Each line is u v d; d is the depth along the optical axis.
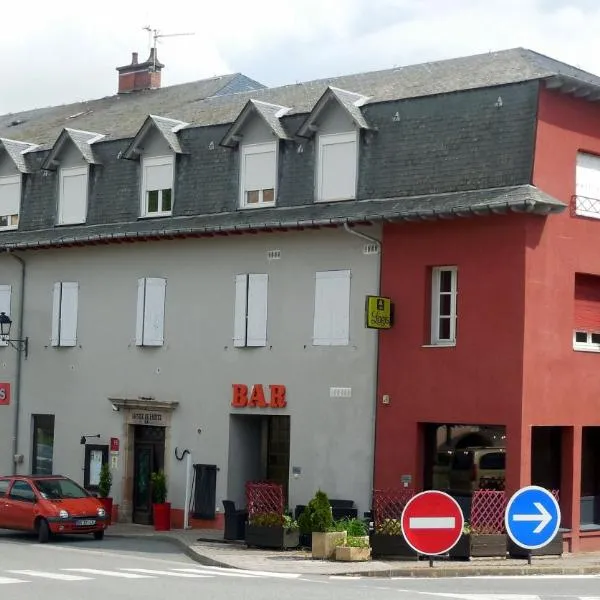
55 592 15.92
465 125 25.16
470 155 24.91
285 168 27.92
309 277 27.22
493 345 24.16
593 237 25.47
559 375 24.61
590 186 25.58
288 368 27.47
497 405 24.02
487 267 24.31
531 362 23.92
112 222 31.36
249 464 28.88
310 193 27.33
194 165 29.89
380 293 25.88
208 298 29.23
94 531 27.31
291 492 27.16
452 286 25.17
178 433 29.67
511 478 23.69
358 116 26.58
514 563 22.02
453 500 20.58
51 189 33.31
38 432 33.38
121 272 31.27
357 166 26.59
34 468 33.31
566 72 27.50
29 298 33.59
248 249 28.45
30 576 18.33
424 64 29.95
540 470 24.91
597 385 25.56
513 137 24.41
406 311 25.44
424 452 25.34
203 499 29.00
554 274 24.52
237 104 31.95
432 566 21.05
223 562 21.75
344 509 25.53
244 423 28.84
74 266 32.47
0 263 34.41
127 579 18.02
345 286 26.52
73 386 32.25
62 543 26.70
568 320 24.84
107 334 31.50
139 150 30.94
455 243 24.80
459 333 24.64
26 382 33.50
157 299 30.30
